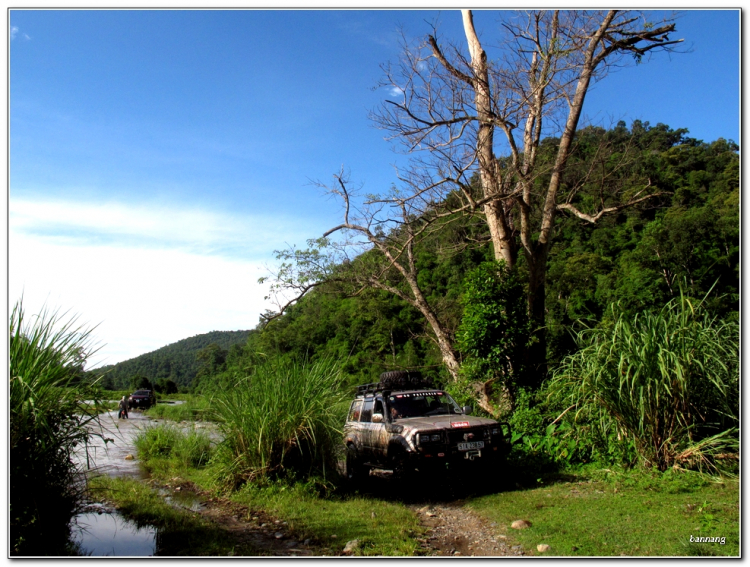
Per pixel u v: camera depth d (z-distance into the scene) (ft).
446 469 25.75
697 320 27.50
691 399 25.25
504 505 23.04
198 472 35.78
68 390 18.84
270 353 31.86
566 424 30.66
